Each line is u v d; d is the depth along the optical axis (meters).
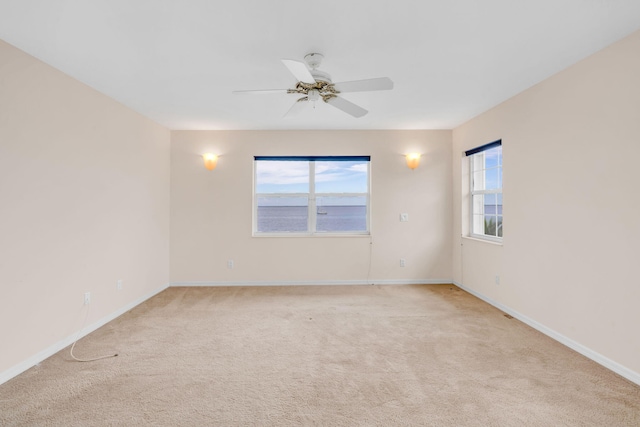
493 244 3.98
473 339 3.02
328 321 3.50
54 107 2.75
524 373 2.41
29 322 2.52
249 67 2.77
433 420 1.91
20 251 2.44
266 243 5.00
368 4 1.92
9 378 2.34
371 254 5.05
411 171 5.05
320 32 2.22
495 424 1.87
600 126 2.51
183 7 1.93
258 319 3.57
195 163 4.95
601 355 2.53
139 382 2.31
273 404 2.06
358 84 2.46
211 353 2.76
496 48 2.47
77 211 3.02
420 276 5.08
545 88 3.08
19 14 1.99
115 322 3.46
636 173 2.25
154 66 2.74
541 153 3.15
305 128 4.89
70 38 2.28
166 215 4.83
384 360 2.63
